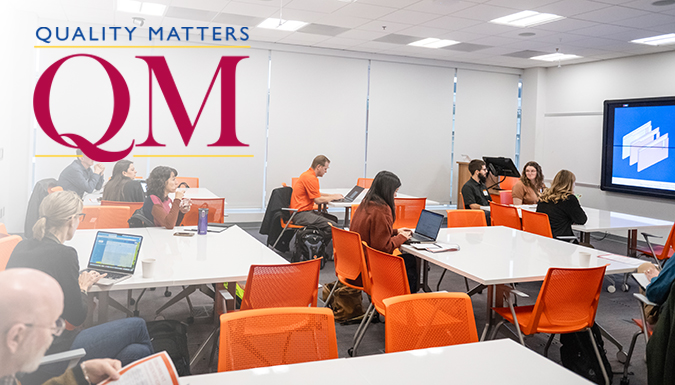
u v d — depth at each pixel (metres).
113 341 1.99
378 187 3.52
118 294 4.32
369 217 3.44
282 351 1.66
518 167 10.48
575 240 4.91
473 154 10.01
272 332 1.65
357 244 3.35
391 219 3.46
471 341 1.89
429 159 9.60
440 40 7.69
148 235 3.53
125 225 4.05
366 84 8.95
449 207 9.91
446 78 9.59
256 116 8.19
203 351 2.71
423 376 1.47
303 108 8.51
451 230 4.32
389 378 1.45
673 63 7.63
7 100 6.12
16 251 2.05
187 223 4.47
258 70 8.12
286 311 1.68
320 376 1.45
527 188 6.36
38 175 6.86
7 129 6.18
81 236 3.42
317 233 5.53
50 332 0.99
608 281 5.27
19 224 6.41
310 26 6.95
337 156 8.84
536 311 2.58
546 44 7.59
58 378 1.41
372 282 3.08
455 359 1.60
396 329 1.80
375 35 7.36
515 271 2.87
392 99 9.19
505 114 10.21
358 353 3.25
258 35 7.54
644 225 4.85
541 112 10.01
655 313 2.74
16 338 0.94
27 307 0.95
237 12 6.11
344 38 7.64
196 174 7.88
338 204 6.02
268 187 8.40
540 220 4.57
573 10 5.65
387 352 1.76
